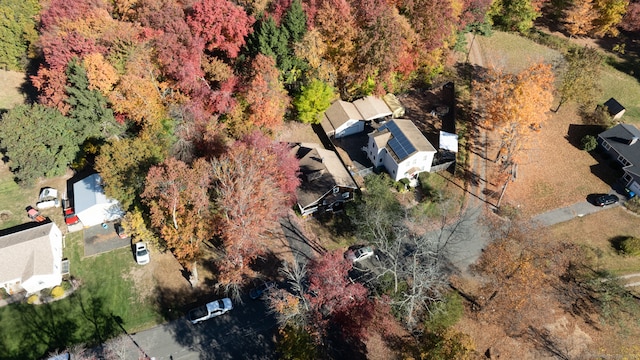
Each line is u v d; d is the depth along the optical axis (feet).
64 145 190.70
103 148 162.30
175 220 140.36
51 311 151.23
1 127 177.17
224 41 204.44
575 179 200.44
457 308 150.00
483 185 196.44
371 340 143.02
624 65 267.18
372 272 162.40
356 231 178.09
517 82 184.65
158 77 201.16
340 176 189.98
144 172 158.40
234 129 193.98
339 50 210.79
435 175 200.54
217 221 146.61
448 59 262.06
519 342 143.74
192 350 142.31
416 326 144.15
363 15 202.90
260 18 207.72
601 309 152.05
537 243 142.31
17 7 236.63
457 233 173.88
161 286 159.12
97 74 178.60
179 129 182.19
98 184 181.57
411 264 147.95
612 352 141.69
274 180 159.02
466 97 236.63
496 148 211.82
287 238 175.94
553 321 149.07
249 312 152.05
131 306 153.58
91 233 177.17
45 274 152.25
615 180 200.23
